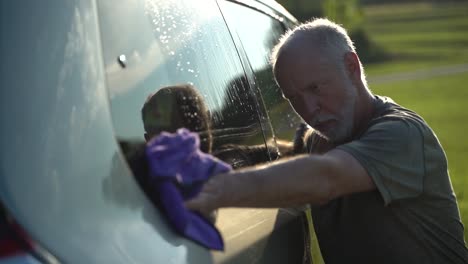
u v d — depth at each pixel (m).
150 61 1.99
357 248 2.64
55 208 1.45
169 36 2.17
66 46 1.64
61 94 1.58
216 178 1.88
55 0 1.67
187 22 2.34
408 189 2.45
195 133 2.02
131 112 1.82
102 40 1.80
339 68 2.57
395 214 2.54
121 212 1.60
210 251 1.80
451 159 11.88
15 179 1.42
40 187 1.45
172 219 1.73
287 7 38.88
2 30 1.53
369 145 2.39
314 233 2.99
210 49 2.45
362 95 2.63
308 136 3.06
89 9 1.77
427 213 2.57
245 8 3.09
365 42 43.12
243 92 2.63
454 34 59.41
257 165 2.51
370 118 2.65
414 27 69.12
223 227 1.95
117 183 1.63
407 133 2.46
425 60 40.47
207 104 2.24
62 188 1.49
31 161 1.46
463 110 19.08
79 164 1.55
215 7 2.69
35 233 1.40
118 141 1.72
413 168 2.45
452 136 14.55
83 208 1.51
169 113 1.99
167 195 1.74
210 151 2.14
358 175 2.32
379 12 92.56
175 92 2.06
